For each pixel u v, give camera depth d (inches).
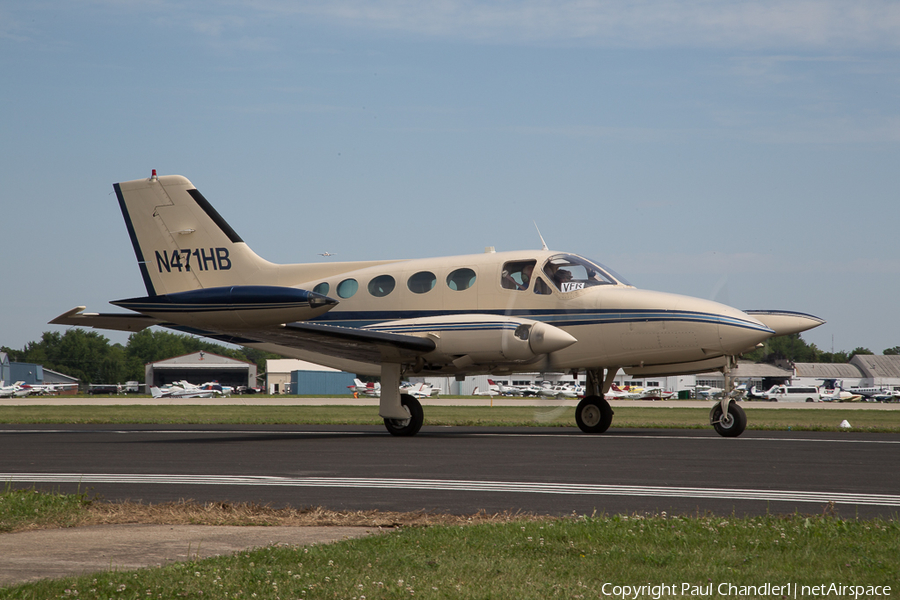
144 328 1418.6
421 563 437.7
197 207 1531.7
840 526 522.0
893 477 773.3
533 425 1792.6
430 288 1371.8
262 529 534.6
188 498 658.8
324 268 1488.7
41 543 491.5
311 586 393.4
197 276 1533.0
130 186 1562.5
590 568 432.5
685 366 1316.4
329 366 1462.8
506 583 404.5
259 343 1476.4
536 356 1234.6
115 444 1224.8
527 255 1341.0
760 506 615.5
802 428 1621.6
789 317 1346.0
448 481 751.1
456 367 1315.2
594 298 1295.5
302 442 1223.5
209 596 378.9
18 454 1055.0
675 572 425.4
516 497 658.2
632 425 1817.2
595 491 688.4
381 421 2053.4
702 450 1036.5
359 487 714.8
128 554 462.6
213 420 2197.3
